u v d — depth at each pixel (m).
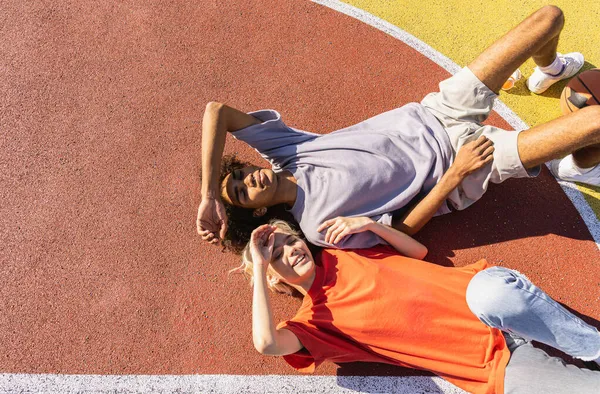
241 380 2.96
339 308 2.61
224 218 2.63
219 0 3.89
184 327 3.07
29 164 3.50
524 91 3.43
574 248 3.05
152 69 3.71
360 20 3.75
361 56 3.65
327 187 2.80
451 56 3.59
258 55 3.71
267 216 3.16
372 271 2.65
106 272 3.21
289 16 3.81
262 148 2.93
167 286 3.17
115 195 3.39
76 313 3.12
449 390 2.87
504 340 2.55
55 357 3.02
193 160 3.44
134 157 3.48
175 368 2.99
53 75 3.74
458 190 2.91
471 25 3.65
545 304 2.34
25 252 3.27
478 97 2.76
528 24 2.57
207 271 3.19
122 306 3.13
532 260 3.06
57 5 3.96
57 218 3.35
